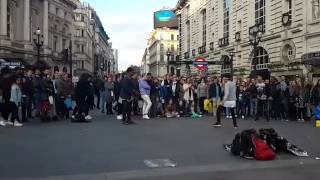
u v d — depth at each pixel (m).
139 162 9.44
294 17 31.69
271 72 34.47
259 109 20.47
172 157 10.04
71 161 9.51
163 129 15.55
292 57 32.22
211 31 54.19
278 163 9.44
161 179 7.95
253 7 39.28
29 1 62.34
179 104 21.84
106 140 12.59
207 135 13.90
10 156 10.05
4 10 53.72
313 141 12.70
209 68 53.22
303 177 8.12
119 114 19.84
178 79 22.06
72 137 13.16
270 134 10.58
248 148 9.97
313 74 28.50
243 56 41.53
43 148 11.12
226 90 16.14
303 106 20.25
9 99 16.41
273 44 34.94
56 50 78.25
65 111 19.70
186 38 70.00
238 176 8.21
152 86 21.61
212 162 9.52
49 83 18.27
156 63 139.00
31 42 63.44
